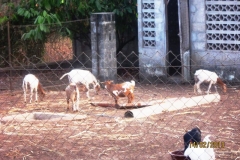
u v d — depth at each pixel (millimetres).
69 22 14648
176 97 11156
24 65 14398
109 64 13445
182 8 13508
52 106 10805
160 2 13844
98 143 7812
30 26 14750
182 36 13570
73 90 10062
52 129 8680
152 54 14141
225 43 13320
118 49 16297
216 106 10266
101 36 13312
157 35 14008
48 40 15719
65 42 16312
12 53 15164
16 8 14828
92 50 13508
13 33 15141
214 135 8062
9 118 9438
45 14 13602
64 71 15422
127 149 7488
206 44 13516
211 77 11352
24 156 7258
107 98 11625
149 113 9570
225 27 13297
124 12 14992
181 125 8773
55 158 7148
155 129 8555
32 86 11211
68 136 8219
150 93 12141
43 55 15758
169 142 7785
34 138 8148
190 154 6023
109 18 13375
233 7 13078
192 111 9828
